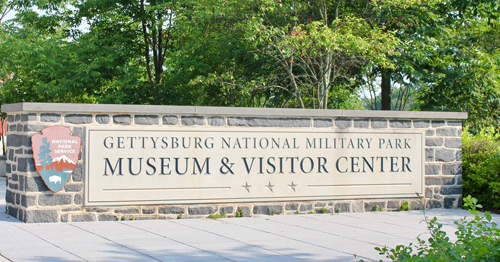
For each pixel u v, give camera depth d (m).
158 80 24.23
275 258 5.87
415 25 19.47
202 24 19.50
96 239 6.86
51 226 7.86
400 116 10.15
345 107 28.17
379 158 10.09
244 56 20.67
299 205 9.62
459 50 20.91
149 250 6.19
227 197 9.17
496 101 22.06
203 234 7.39
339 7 20.36
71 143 8.34
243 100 22.75
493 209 10.43
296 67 20.17
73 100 23.91
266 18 18.47
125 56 21.70
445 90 20.75
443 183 10.50
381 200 10.09
